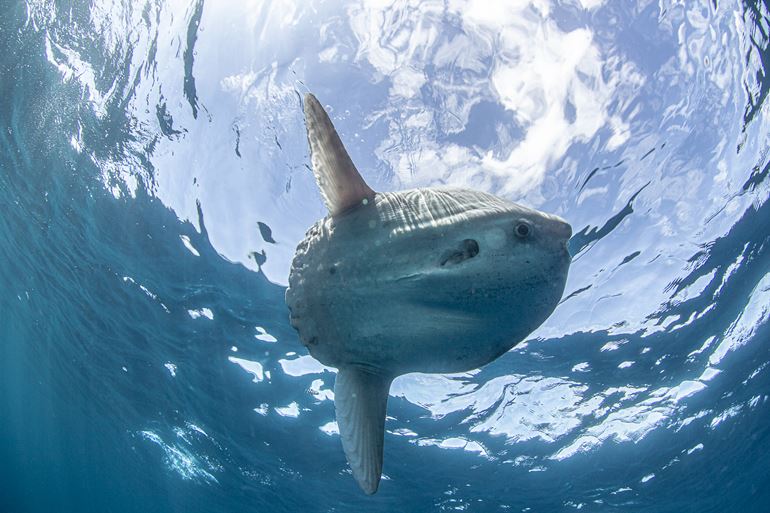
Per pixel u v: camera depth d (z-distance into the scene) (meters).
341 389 1.62
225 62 8.20
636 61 7.44
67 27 9.08
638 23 7.11
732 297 11.41
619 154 8.36
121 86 9.37
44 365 29.34
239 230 10.51
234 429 18.42
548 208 8.86
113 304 15.87
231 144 9.12
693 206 9.34
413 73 7.60
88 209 12.50
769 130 8.49
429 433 14.88
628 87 7.65
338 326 1.60
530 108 7.76
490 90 7.62
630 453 15.88
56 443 50.12
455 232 1.52
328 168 1.67
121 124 9.91
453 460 16.23
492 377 12.51
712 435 16.14
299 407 15.31
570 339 11.45
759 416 16.09
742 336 12.64
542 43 7.21
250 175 9.45
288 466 19.61
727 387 14.11
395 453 16.28
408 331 1.54
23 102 11.23
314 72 7.86
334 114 8.13
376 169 8.41
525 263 1.50
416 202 1.60
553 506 19.11
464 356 1.56
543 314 1.54
